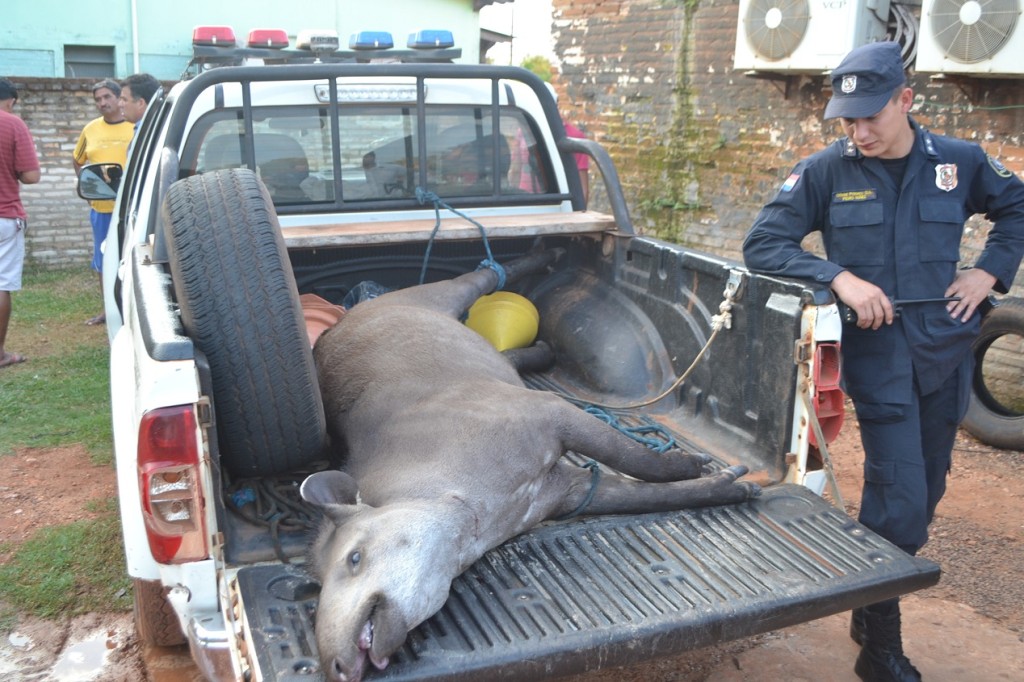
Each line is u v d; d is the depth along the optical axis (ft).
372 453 10.63
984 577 14.39
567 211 16.34
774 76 24.76
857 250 11.20
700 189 27.68
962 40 19.44
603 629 8.34
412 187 15.49
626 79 29.48
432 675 7.75
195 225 9.63
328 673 7.58
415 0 52.65
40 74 47.24
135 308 10.50
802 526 10.14
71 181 35.99
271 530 9.46
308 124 14.90
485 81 15.79
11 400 21.67
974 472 18.25
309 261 15.44
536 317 15.61
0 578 14.14
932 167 11.02
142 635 11.89
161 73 49.32
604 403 13.82
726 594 8.88
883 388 11.02
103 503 16.65
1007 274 11.25
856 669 12.05
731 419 12.05
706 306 12.64
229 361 9.43
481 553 9.48
